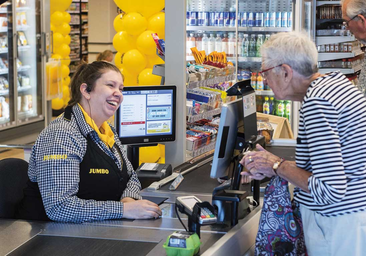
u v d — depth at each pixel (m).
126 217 2.49
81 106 2.62
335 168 1.90
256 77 6.05
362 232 2.03
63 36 9.91
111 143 2.72
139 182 2.93
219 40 5.50
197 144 3.69
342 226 2.04
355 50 7.68
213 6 5.54
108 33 13.31
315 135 1.94
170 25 3.56
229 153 2.49
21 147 3.71
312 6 6.78
